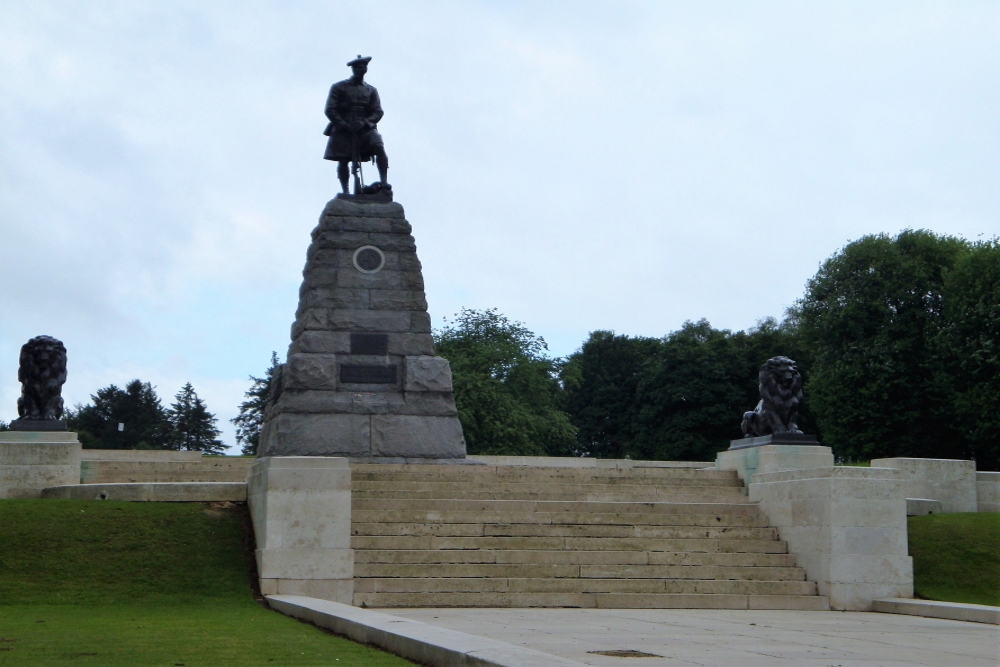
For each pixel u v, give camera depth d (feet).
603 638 52.80
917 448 199.93
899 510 78.69
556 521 82.69
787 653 48.16
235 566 75.00
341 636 53.98
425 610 69.00
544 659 38.06
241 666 43.06
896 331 204.54
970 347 182.09
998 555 84.48
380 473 92.53
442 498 88.22
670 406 279.49
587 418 306.14
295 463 72.74
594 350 313.94
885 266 206.59
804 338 221.05
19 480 97.91
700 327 319.68
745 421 102.83
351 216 112.98
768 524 86.02
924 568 82.64
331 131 117.50
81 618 62.03
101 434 320.09
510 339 261.44
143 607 67.46
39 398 102.06
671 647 49.57
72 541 75.72
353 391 108.88
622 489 93.50
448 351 252.21
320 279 110.93
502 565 75.56
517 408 239.50
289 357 113.70
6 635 53.52
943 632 59.88
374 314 111.04
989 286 183.93
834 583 76.69
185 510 82.12
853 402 202.39
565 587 74.43
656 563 78.79
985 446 183.21
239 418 317.22
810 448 97.09
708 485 97.45
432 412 109.60
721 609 73.77
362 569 74.08
